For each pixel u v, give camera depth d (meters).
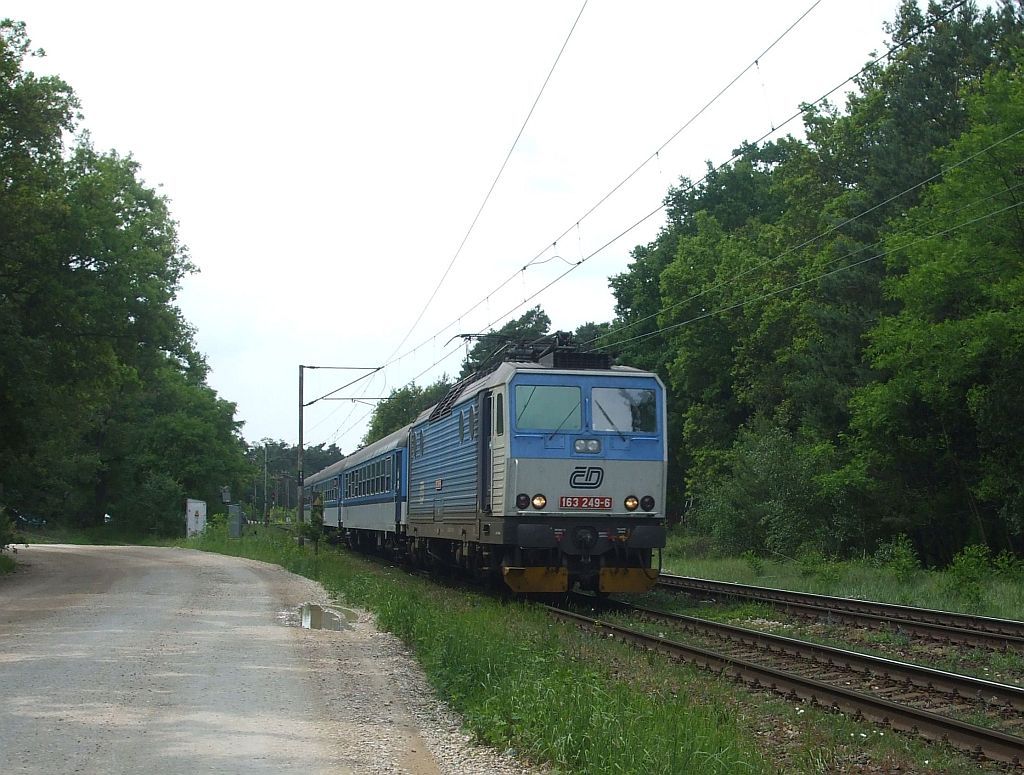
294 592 21.75
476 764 7.76
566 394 18.33
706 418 48.19
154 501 68.44
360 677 11.29
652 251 56.38
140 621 15.72
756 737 8.77
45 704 9.26
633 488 18.30
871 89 39.53
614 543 18.09
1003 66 32.62
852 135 39.72
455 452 21.78
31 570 28.70
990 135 26.98
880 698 9.94
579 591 21.72
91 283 27.67
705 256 47.47
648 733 7.73
